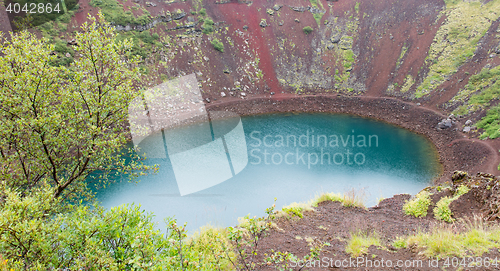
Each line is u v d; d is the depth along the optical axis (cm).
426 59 4178
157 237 302
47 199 370
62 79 543
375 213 797
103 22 539
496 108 2797
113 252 320
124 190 1473
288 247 474
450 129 2977
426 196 812
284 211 713
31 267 262
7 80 506
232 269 356
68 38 3444
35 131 516
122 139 547
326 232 574
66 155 574
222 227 554
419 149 2639
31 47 514
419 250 398
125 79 574
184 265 255
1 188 378
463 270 307
